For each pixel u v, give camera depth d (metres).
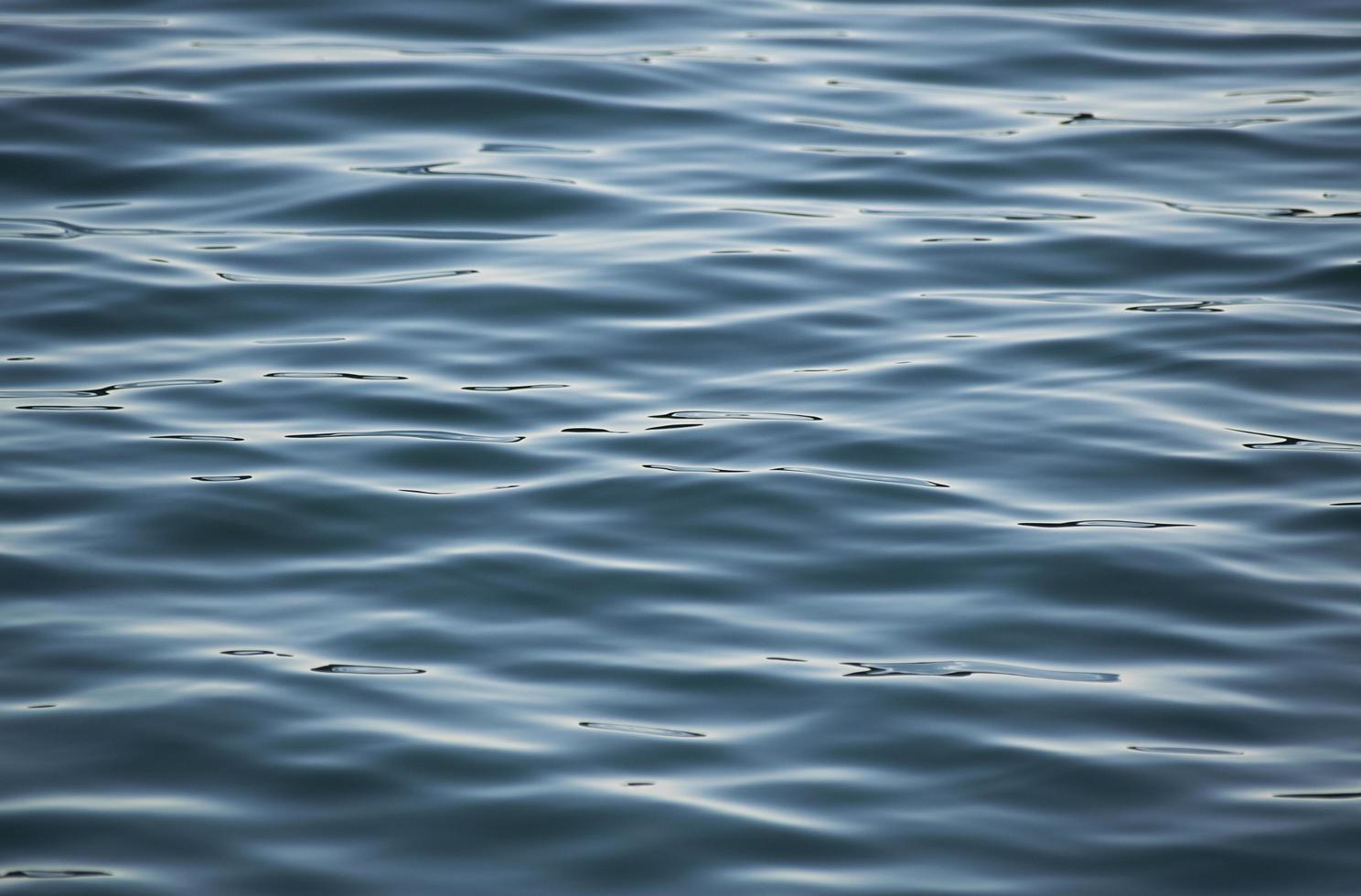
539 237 23.20
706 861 12.26
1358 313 21.27
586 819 12.66
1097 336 20.73
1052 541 16.53
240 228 23.30
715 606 15.52
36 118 25.80
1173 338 20.67
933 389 19.56
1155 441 18.44
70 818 12.56
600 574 15.98
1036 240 23.25
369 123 26.19
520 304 21.44
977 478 17.72
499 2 30.50
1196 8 31.38
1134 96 27.83
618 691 14.26
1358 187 24.77
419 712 13.91
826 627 15.23
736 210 23.95
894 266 22.53
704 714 13.95
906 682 14.39
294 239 23.03
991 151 25.83
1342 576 16.00
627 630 15.13
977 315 21.33
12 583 15.60
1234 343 20.56
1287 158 25.64
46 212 23.58
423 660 14.66
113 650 14.67
